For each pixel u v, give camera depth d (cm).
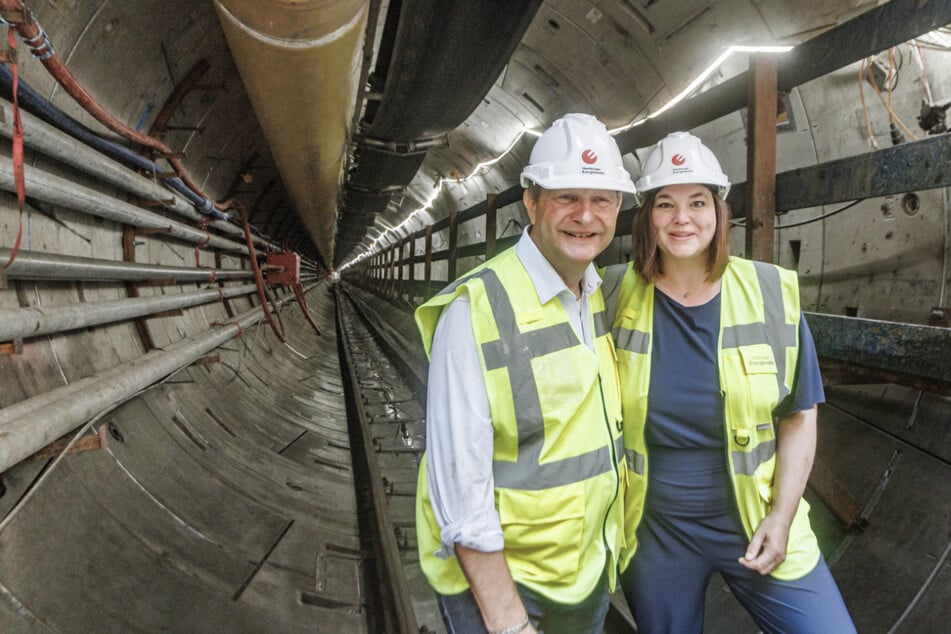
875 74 321
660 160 165
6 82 210
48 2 246
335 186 779
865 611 230
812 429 167
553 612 142
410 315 1295
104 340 330
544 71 648
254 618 253
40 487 217
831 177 245
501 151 899
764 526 163
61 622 185
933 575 213
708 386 167
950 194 276
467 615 135
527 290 134
